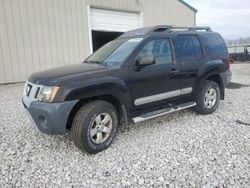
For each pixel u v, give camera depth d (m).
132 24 13.62
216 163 3.17
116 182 2.84
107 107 3.64
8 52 10.19
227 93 7.67
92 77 3.52
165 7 14.98
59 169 3.16
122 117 3.99
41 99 3.37
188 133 4.25
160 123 4.81
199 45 5.05
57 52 11.31
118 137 4.15
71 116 3.61
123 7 12.94
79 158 3.45
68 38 11.51
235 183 2.72
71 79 3.38
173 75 4.50
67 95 3.27
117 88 3.71
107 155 3.51
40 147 3.83
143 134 4.26
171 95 4.57
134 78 3.94
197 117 5.14
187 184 2.74
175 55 4.55
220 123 4.73
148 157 3.40
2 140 4.13
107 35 13.55
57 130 3.31
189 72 4.77
